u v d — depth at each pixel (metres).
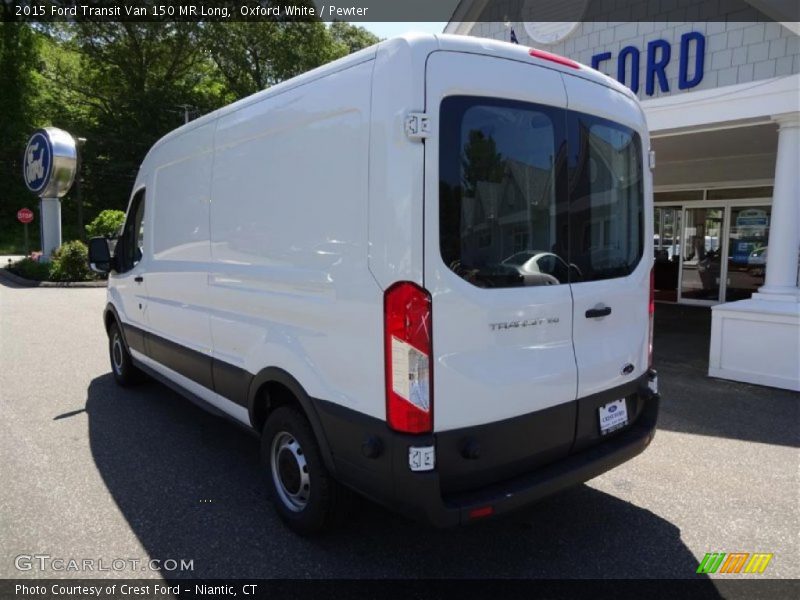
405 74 2.39
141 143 39.75
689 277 12.55
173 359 4.70
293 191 3.05
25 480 3.89
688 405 5.50
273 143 3.23
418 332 2.40
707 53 7.00
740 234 11.53
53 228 20.05
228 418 4.00
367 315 2.57
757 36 6.57
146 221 5.07
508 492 2.61
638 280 3.36
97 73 41.03
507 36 9.13
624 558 3.03
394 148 2.42
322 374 2.86
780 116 6.33
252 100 3.46
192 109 40.56
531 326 2.74
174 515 3.44
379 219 2.49
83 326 9.82
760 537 3.23
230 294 3.68
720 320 6.42
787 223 6.44
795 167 6.36
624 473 4.04
